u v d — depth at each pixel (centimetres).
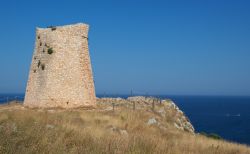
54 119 2739
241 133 9506
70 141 1478
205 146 2589
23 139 1300
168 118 4572
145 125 3516
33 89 4250
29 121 2338
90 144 1424
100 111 3888
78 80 4241
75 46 4272
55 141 1334
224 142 3372
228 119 14262
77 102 4197
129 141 1589
